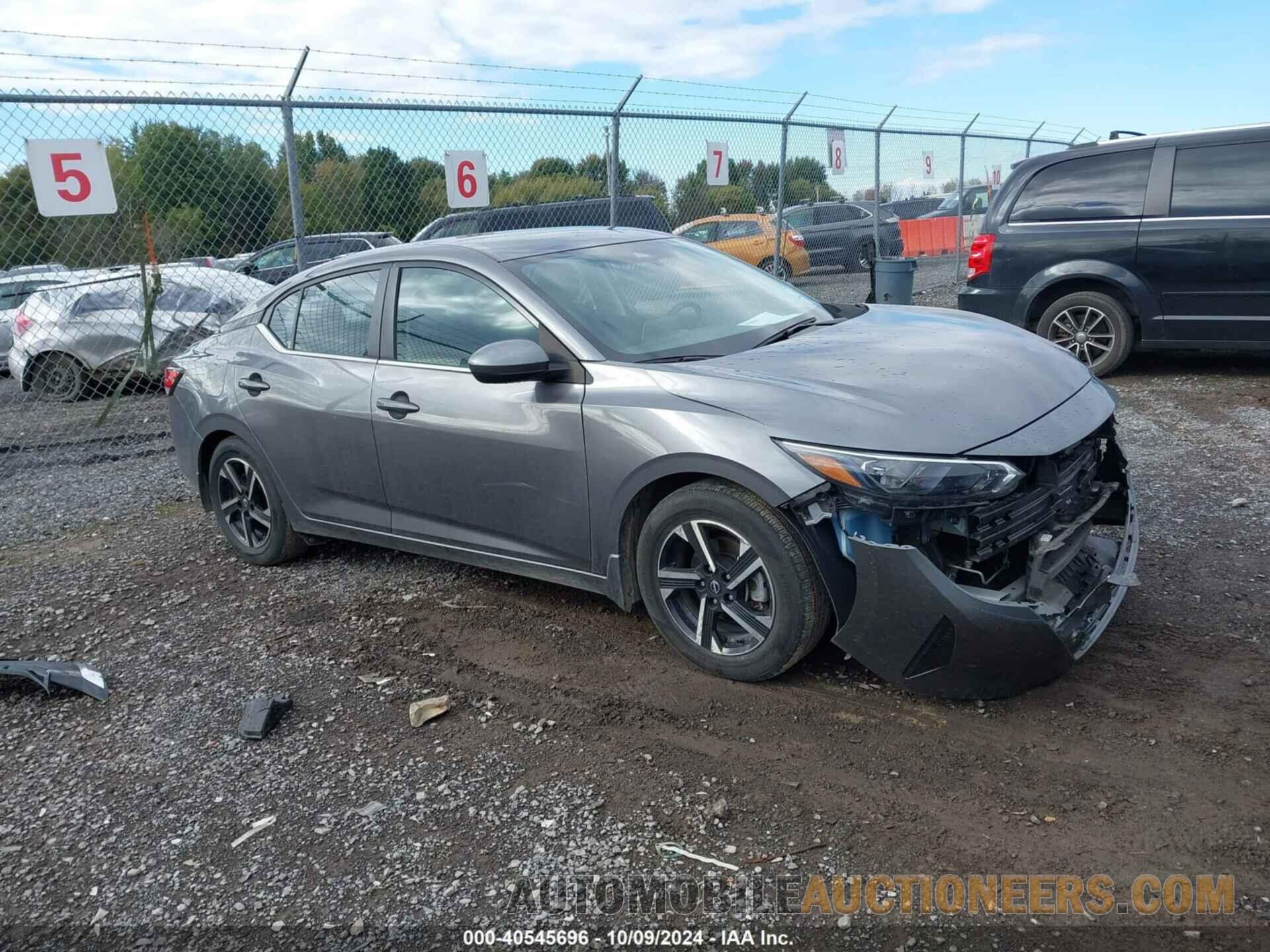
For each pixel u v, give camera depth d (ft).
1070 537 11.23
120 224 22.53
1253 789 9.08
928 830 8.91
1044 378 11.65
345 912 8.44
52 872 9.33
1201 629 12.19
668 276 14.33
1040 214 26.86
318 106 23.95
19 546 19.48
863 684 11.40
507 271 13.30
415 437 13.84
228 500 17.34
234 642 14.08
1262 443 20.17
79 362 32.73
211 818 9.93
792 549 10.57
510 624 13.88
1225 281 24.57
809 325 13.94
